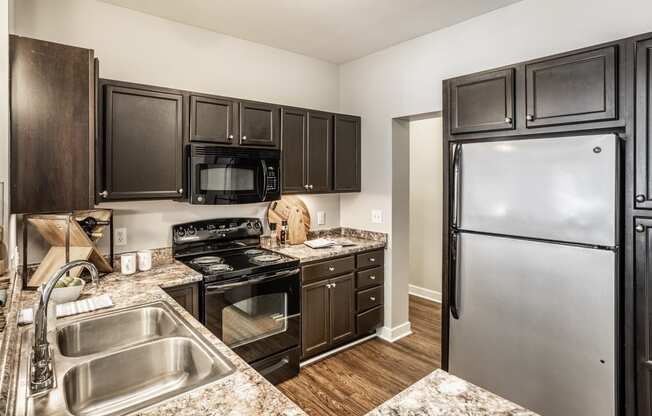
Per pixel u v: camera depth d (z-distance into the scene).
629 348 1.77
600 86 1.88
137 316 1.75
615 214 1.75
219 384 1.12
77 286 1.86
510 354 2.13
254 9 2.57
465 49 2.81
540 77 2.09
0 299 1.50
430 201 4.53
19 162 1.75
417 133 4.64
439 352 3.20
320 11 2.62
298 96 3.50
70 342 1.56
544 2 2.39
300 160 3.10
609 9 2.14
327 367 2.93
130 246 2.57
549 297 1.96
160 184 2.37
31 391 1.08
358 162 3.58
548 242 1.96
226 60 3.03
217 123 2.60
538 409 2.03
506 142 2.12
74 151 1.89
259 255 2.89
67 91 1.87
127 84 2.22
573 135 1.98
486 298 2.22
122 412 0.99
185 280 2.26
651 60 1.72
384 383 2.71
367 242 3.46
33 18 2.21
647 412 1.73
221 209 3.01
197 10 2.58
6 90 1.67
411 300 4.55
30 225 2.21
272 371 2.66
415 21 2.79
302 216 3.45
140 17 2.60
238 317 2.47
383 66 3.40
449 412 0.98
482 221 2.23
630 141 1.78
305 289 2.87
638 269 1.75
